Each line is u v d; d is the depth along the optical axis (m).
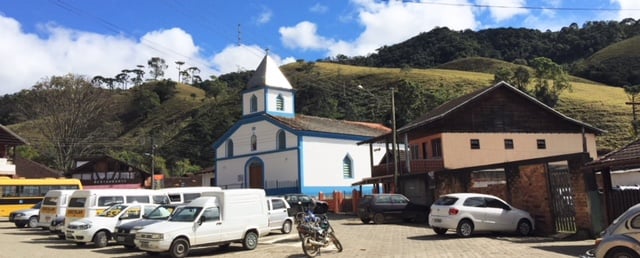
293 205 31.02
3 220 33.00
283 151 45.81
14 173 41.72
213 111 92.31
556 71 74.25
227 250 17.12
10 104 89.12
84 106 63.97
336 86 97.12
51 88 62.59
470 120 34.75
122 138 89.88
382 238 19.12
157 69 171.25
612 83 103.56
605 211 16.64
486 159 34.44
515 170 20.80
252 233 17.39
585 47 138.50
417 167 33.84
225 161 51.84
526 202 20.14
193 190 24.56
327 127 49.25
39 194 33.25
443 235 19.22
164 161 79.00
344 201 37.50
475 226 18.30
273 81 50.09
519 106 36.22
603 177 16.70
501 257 12.96
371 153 38.88
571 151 36.78
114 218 19.36
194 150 82.69
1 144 42.69
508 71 79.88
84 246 19.03
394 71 105.31
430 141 35.56
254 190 17.92
